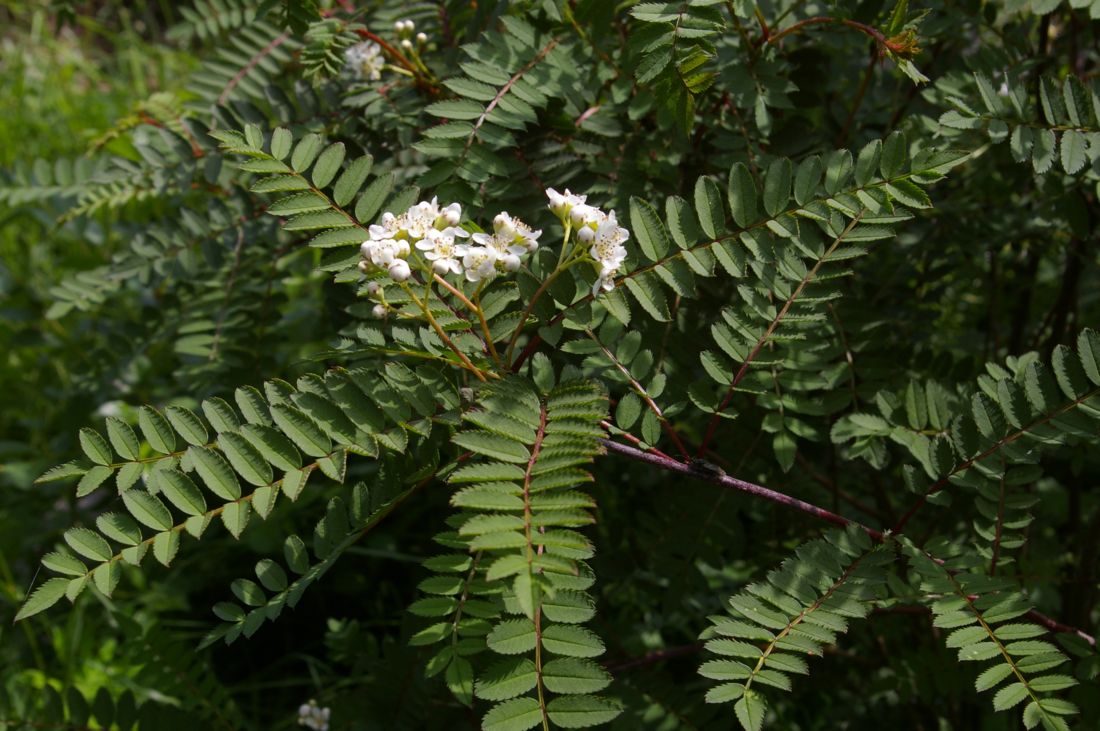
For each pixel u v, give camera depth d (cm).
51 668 62
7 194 58
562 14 44
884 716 54
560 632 33
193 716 48
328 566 38
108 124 98
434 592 36
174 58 113
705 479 39
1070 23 50
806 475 49
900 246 52
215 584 67
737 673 34
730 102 46
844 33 46
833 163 40
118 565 36
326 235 39
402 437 37
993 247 51
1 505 72
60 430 78
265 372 52
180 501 36
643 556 50
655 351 45
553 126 46
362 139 48
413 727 47
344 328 47
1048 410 39
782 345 43
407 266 36
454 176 42
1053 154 42
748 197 40
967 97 46
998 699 35
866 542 39
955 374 50
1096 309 58
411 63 47
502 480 34
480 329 40
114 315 77
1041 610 56
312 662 63
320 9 48
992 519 40
